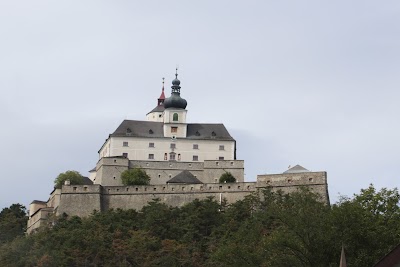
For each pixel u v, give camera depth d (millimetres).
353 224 85188
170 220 174000
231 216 170000
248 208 172750
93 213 184000
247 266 88375
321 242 84688
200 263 148250
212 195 188875
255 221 146875
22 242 166125
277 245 86125
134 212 180250
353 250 84750
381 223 91312
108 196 192750
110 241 160000
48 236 166250
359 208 88250
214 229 164500
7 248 165375
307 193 145500
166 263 147375
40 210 192000
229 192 188000
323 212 90000
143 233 164125
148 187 192500
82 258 151000
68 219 182750
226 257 90688
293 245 85000
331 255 84562
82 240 157875
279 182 185625
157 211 175750
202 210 172750
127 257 152125
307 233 85250
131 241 158375
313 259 84500
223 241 151000
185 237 163500
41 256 153750
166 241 160875
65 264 149000
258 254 89375
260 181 187375
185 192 190375
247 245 95938
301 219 86500
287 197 172875
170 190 191500
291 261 85875
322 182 182750
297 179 184500
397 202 97875
